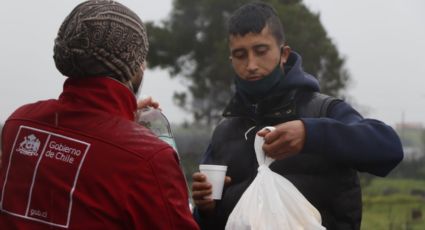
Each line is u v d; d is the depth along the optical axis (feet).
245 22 10.03
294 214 9.01
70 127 7.49
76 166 7.27
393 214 87.76
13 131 7.80
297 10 131.03
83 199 7.18
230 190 10.17
